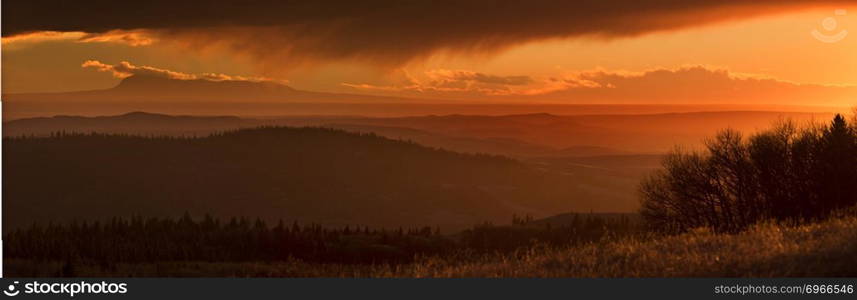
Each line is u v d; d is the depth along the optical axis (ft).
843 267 44.91
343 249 355.15
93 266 216.54
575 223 331.98
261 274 150.00
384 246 370.73
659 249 59.31
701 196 162.40
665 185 171.83
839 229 56.59
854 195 140.56
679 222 164.25
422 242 390.21
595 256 59.06
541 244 70.38
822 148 144.46
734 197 160.25
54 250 269.85
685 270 49.47
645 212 172.96
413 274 59.52
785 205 148.05
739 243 56.49
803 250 49.98
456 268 62.54
